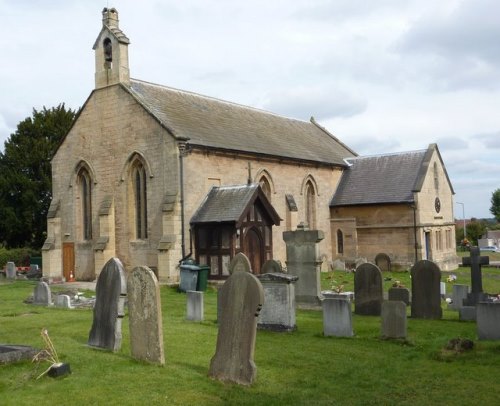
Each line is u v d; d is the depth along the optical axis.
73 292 28.73
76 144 37.47
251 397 10.62
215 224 31.72
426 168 44.66
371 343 15.67
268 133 43.03
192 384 11.07
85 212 37.81
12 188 56.00
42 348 13.04
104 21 35.69
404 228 43.12
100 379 11.15
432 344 15.27
